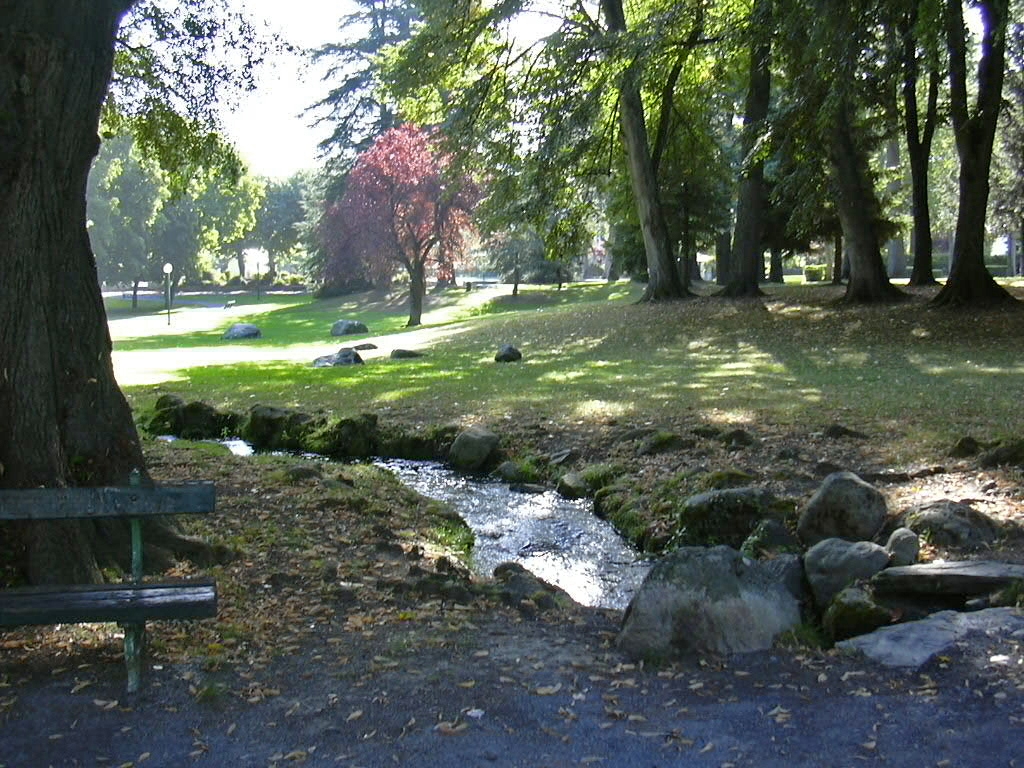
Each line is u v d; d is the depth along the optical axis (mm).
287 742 4781
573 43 27891
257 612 6629
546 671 5664
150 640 5973
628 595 8984
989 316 25312
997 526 8406
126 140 72688
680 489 11398
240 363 29875
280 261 114312
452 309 57781
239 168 18688
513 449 15141
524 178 31328
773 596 6293
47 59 6723
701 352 25156
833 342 24719
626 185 36719
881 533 8781
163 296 83812
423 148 45438
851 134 31484
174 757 4633
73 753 4668
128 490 5398
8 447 6695
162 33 15531
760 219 33156
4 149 6742
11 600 5230
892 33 22922
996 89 25766
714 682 5488
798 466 11953
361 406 18875
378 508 10539
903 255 62281
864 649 5816
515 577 8094
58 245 7039
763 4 23062
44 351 6871
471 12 29859
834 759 4562
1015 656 5523
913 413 14664
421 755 4652
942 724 4859
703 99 34656
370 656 5883
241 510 9773
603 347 27594
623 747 4727
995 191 50531
